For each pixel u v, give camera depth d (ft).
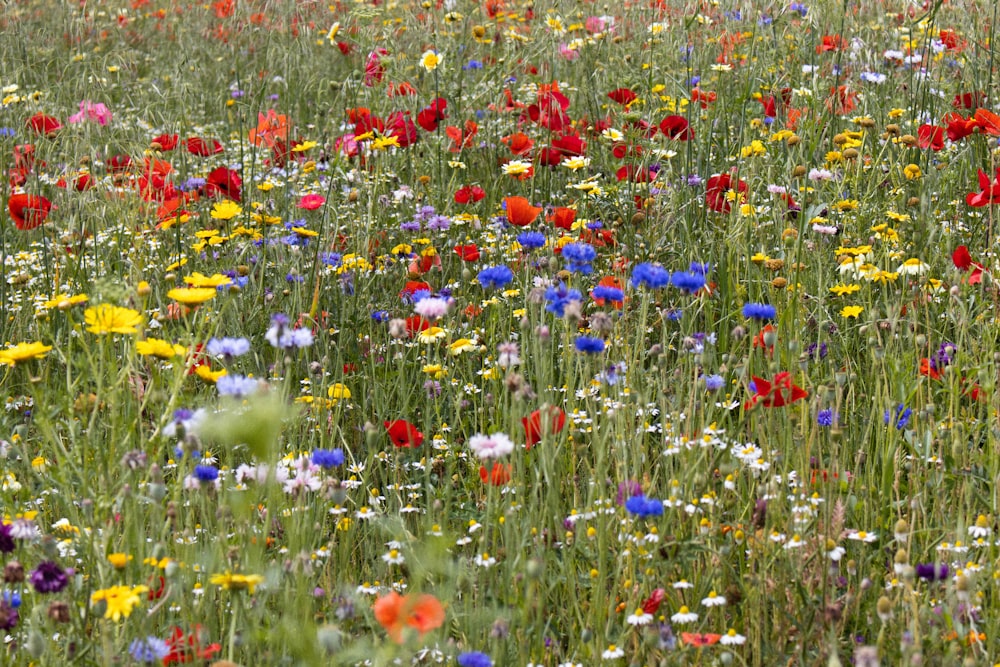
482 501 12.55
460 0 30.50
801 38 25.14
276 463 10.91
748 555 10.94
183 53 33.19
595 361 14.05
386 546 11.52
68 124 21.27
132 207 18.16
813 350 15.03
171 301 16.85
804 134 20.54
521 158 22.48
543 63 27.91
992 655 9.61
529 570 8.95
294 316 16.66
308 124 27.99
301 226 19.39
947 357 14.02
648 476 12.00
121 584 9.16
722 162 21.65
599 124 23.09
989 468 11.80
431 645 9.45
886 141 19.54
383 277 18.34
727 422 13.39
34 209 18.33
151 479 10.04
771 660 10.01
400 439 12.86
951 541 11.04
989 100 23.07
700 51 26.18
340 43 29.04
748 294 16.51
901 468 12.66
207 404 11.69
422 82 26.94
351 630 10.73
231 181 19.84
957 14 26.71
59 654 9.91
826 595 10.29
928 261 17.03
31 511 11.37
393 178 22.59
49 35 32.53
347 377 15.34
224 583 8.67
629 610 9.79
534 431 11.10
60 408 11.16
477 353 15.83
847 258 15.75
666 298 16.78
